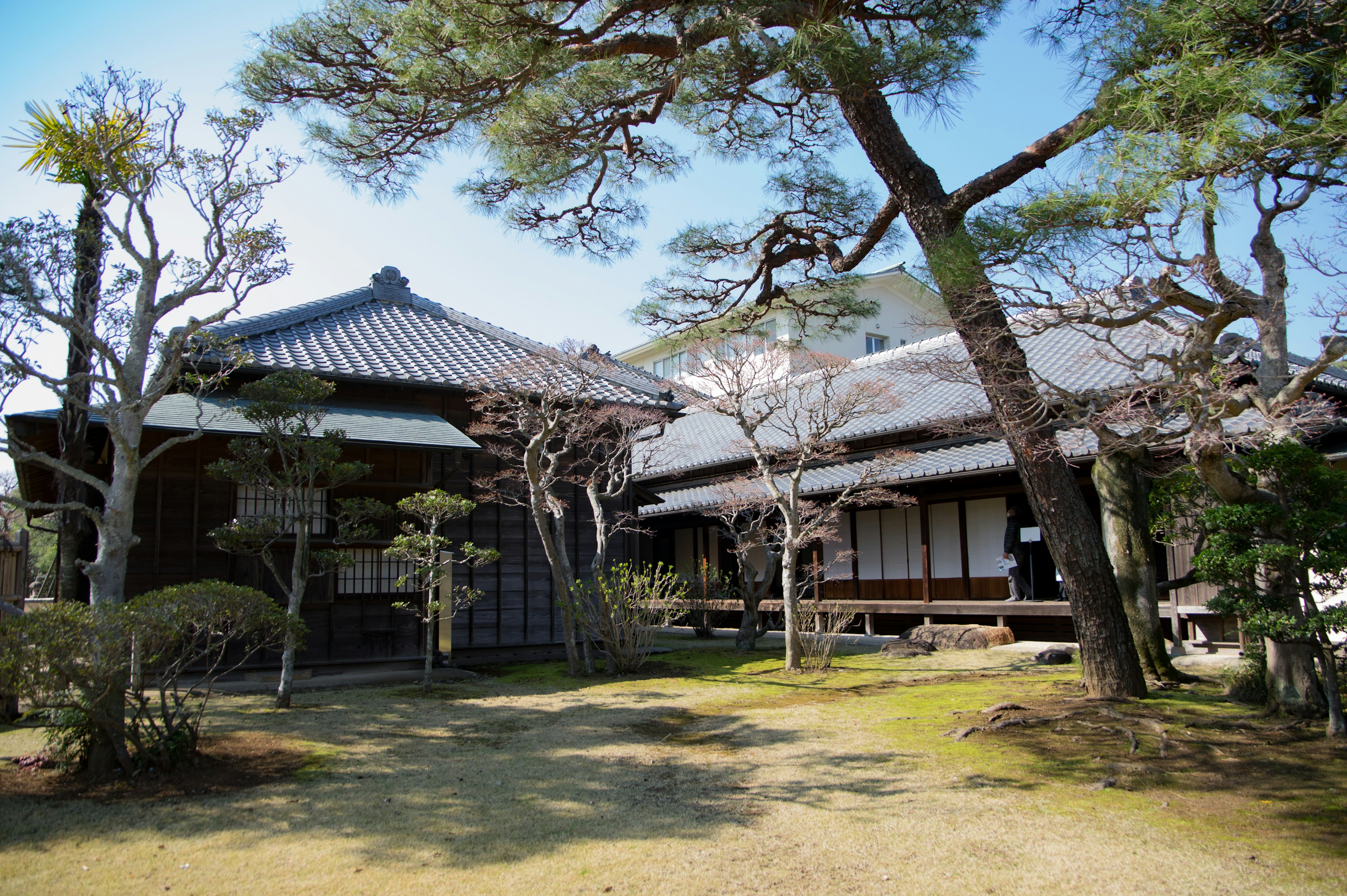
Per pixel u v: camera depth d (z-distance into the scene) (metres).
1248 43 5.57
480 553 8.63
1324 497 5.57
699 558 19.12
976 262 5.58
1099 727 6.02
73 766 5.04
